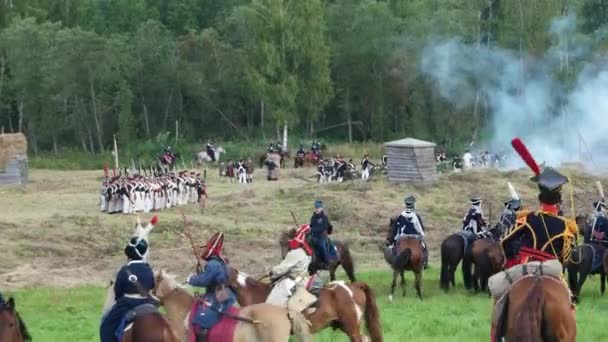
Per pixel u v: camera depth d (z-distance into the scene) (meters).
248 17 88.25
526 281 12.95
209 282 14.50
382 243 39.34
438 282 30.56
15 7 97.50
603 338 20.58
